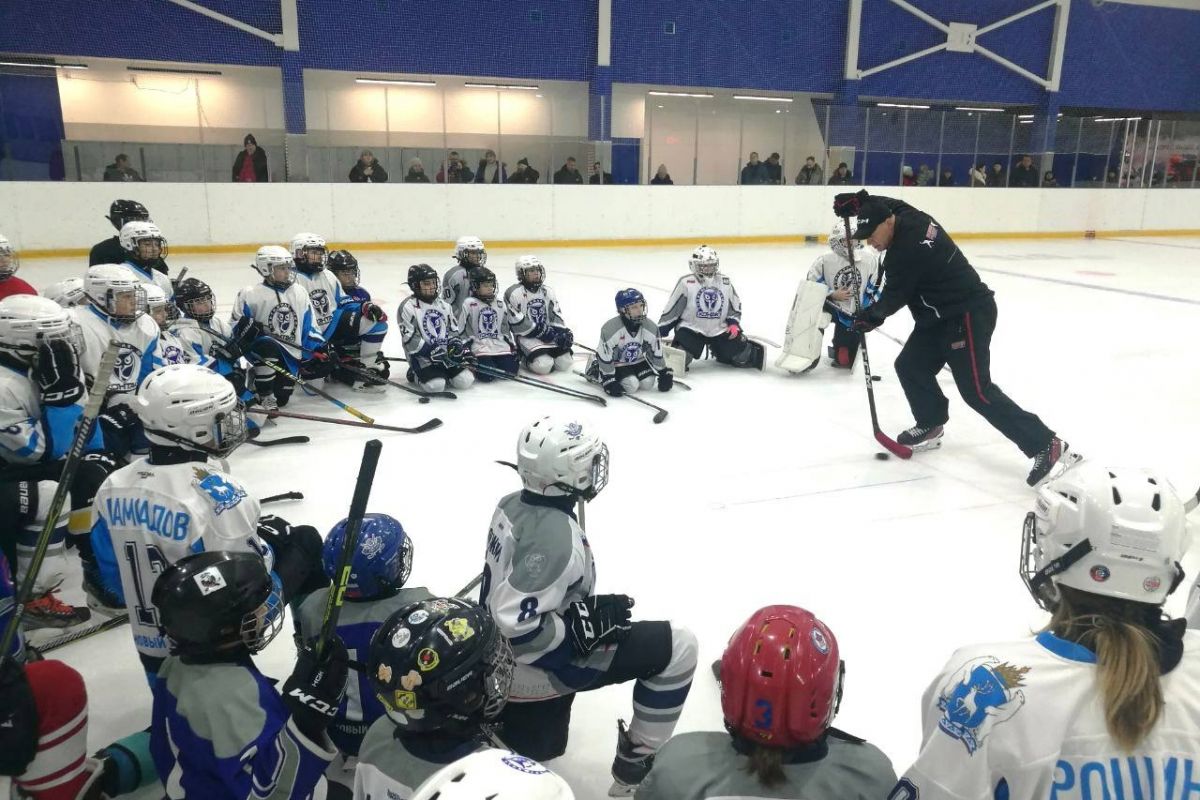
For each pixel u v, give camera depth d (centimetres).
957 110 2048
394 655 150
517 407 665
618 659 240
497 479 509
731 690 147
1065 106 2241
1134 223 2116
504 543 233
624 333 684
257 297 632
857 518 461
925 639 343
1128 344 911
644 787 159
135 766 213
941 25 2098
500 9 1867
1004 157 2061
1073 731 134
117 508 228
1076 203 2059
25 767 187
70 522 322
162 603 177
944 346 530
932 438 567
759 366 780
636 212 1780
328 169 1753
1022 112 2267
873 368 806
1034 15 2166
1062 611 145
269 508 459
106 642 328
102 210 1434
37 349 311
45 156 1560
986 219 2003
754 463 544
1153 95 2308
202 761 175
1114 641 134
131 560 228
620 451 562
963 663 145
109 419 436
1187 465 550
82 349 339
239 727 173
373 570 229
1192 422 639
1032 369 802
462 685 149
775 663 143
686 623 352
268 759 173
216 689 176
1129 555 136
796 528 446
